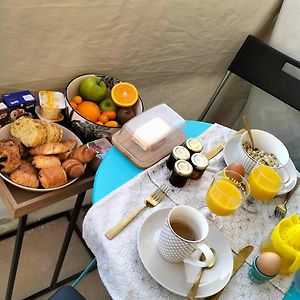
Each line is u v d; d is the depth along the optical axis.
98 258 0.88
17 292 1.44
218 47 1.53
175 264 0.86
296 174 1.14
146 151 1.08
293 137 1.65
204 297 0.83
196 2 1.30
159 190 0.99
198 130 1.23
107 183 1.00
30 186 1.03
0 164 1.02
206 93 1.71
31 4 0.99
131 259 0.85
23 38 1.05
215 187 0.94
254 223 1.01
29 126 1.07
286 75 1.42
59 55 1.16
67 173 1.08
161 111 1.17
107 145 1.19
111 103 1.25
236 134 1.22
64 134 1.18
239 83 1.74
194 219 0.85
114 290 0.83
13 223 1.52
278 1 1.51
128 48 1.29
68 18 1.08
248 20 1.50
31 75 1.16
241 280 0.89
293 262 0.89
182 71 1.54
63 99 1.21
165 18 1.28
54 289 1.49
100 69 1.30
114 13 1.15
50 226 1.63
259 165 1.04
